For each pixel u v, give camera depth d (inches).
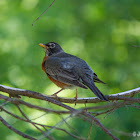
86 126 339.6
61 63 347.6
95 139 330.6
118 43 546.3
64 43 530.0
